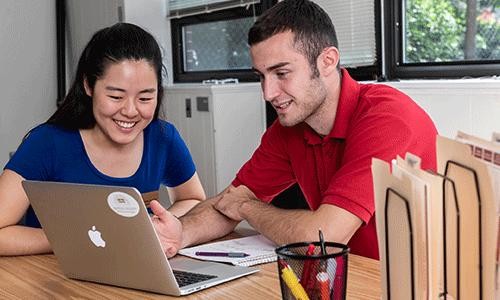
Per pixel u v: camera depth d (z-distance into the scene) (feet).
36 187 4.77
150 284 4.50
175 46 14.46
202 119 11.90
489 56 9.12
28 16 15.10
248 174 6.56
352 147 5.29
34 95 15.30
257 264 5.06
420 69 9.89
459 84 8.29
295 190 9.78
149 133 6.61
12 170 6.05
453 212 2.85
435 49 9.78
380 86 5.76
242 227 6.65
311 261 3.63
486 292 2.72
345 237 4.99
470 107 8.21
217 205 6.04
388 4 10.18
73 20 15.58
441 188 2.81
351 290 4.25
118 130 5.90
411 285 2.78
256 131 12.00
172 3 14.16
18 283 4.91
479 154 2.90
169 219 5.42
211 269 4.91
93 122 6.27
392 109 5.35
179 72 14.52
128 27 5.93
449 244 2.89
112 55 5.70
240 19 12.87
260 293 4.39
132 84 5.71
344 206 5.00
